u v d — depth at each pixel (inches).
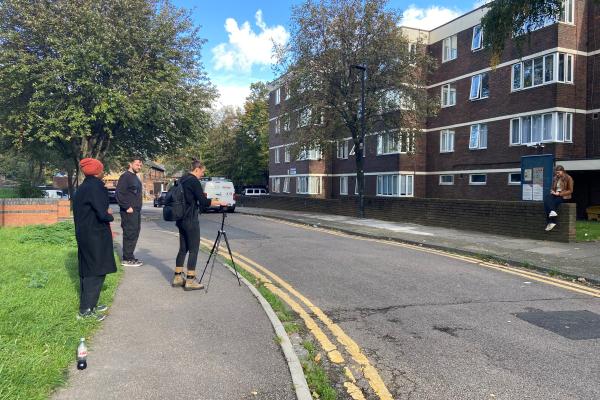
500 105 957.8
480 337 205.5
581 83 856.9
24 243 405.4
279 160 1713.8
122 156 1064.8
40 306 212.5
